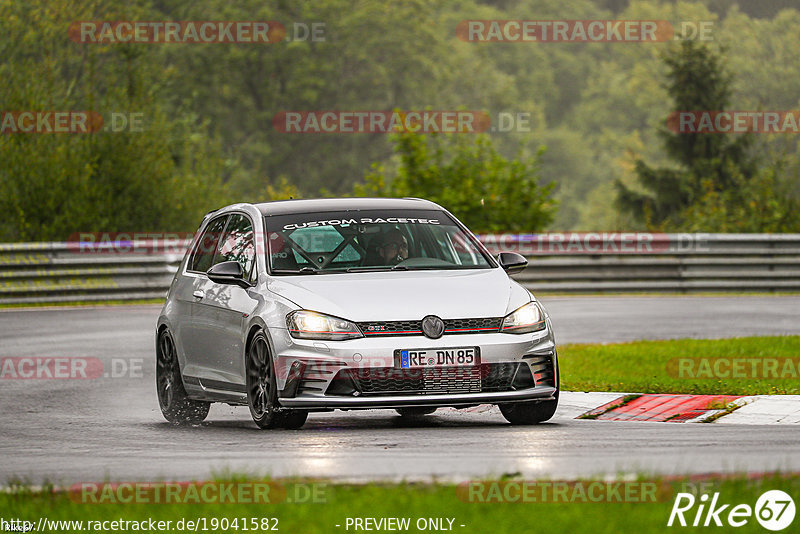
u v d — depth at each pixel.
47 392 43.91
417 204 35.94
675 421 33.94
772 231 110.19
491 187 101.56
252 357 31.94
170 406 36.44
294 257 33.25
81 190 106.75
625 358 47.56
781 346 50.16
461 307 30.89
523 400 30.83
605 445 27.64
